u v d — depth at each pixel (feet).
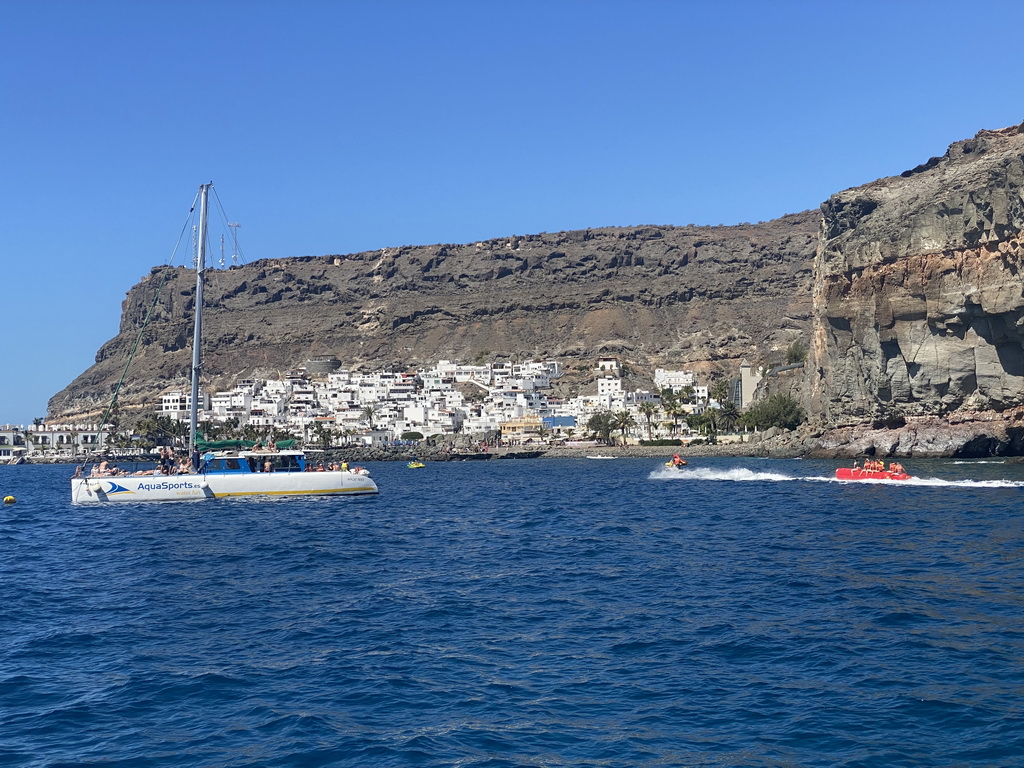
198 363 283.79
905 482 349.41
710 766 69.82
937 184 535.19
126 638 110.22
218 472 277.85
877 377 554.87
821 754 71.56
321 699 86.02
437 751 73.20
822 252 651.25
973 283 479.82
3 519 266.77
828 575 144.25
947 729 75.77
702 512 260.01
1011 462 478.18
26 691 89.92
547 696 86.22
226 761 71.87
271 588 141.59
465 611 122.83
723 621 113.70
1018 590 128.67
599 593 134.41
